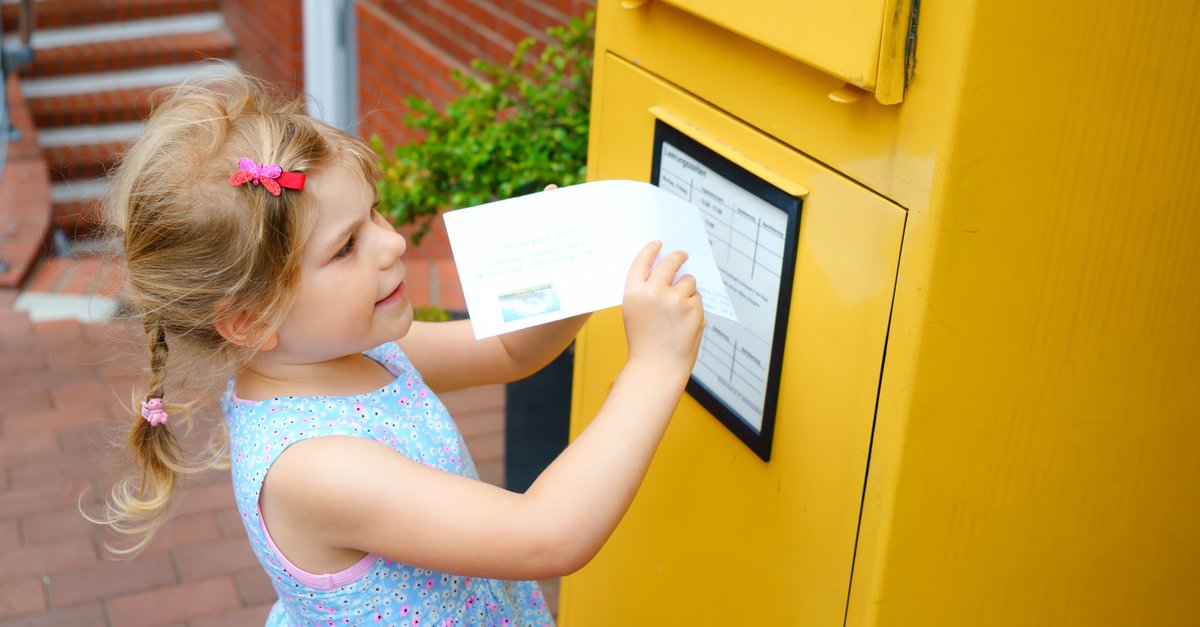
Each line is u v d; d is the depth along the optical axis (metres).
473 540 1.09
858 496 1.10
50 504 2.80
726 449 1.34
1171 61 0.99
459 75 2.77
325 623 1.21
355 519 1.12
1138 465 1.16
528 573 1.10
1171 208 1.05
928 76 0.94
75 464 2.97
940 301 0.98
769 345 1.21
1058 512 1.15
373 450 1.14
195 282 1.11
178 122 1.15
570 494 1.08
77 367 3.49
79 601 2.46
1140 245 1.05
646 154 1.41
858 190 1.04
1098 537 1.19
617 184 1.16
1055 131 0.96
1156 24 0.97
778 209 1.15
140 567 2.58
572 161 2.48
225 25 6.96
